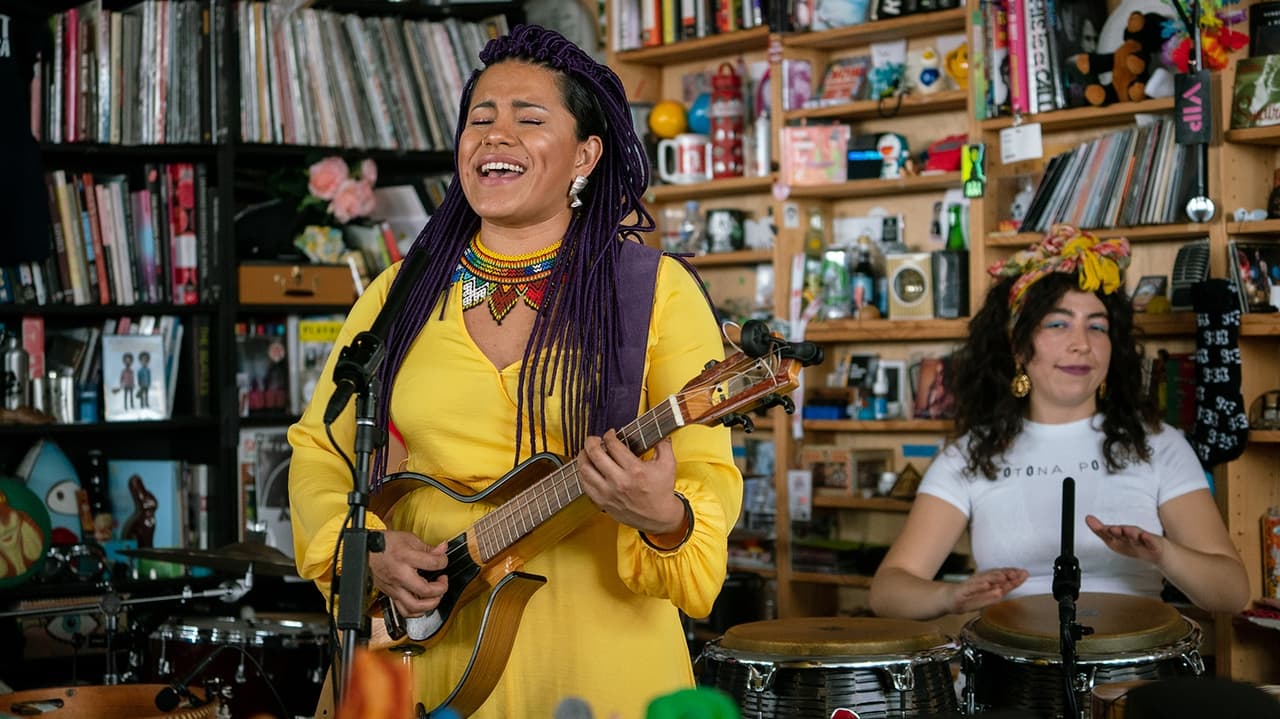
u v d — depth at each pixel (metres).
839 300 4.29
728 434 1.76
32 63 3.99
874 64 4.33
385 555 1.75
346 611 1.62
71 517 4.05
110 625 3.17
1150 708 1.00
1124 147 3.72
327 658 3.19
